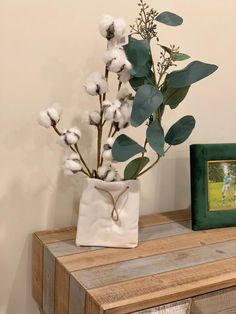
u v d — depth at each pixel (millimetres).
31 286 1186
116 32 933
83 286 843
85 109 1179
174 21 976
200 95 1383
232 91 1455
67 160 1010
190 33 1321
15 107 1086
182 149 1382
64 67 1132
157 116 988
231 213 1242
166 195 1381
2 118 1075
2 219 1121
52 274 1009
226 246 1084
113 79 1205
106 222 1041
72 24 1124
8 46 1051
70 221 1218
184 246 1077
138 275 897
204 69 946
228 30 1400
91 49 1162
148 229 1203
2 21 1034
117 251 1029
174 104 1031
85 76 1164
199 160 1217
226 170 1259
